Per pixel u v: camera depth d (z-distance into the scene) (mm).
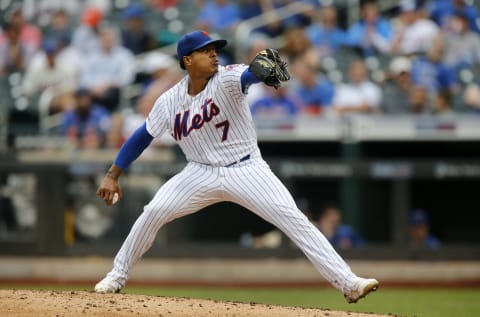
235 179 21906
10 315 19375
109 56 53312
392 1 55062
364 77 51000
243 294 43812
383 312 34250
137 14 54656
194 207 22500
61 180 48188
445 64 52156
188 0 56844
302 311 20969
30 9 56812
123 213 47875
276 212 21734
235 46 54219
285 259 48250
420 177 47312
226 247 48312
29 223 48750
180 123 22188
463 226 50969
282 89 50188
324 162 47344
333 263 21531
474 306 36906
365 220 49000
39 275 48188
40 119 52656
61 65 53562
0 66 55000
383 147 50312
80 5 56656
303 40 52438
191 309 20359
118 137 49375
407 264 47750
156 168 47125
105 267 47750
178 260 48312
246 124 21875
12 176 48719
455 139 47812
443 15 53844
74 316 19328
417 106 50344
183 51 21453
